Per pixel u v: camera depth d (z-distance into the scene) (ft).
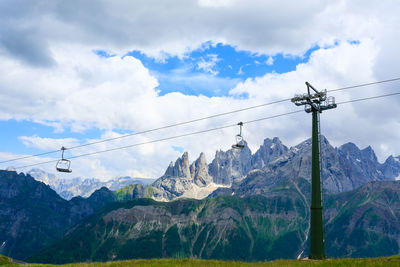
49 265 254.47
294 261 199.93
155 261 216.95
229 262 206.49
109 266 205.87
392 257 199.82
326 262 183.73
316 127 217.15
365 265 169.78
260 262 207.31
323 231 206.69
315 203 209.46
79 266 216.74
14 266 254.68
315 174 212.02
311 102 217.15
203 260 222.69
